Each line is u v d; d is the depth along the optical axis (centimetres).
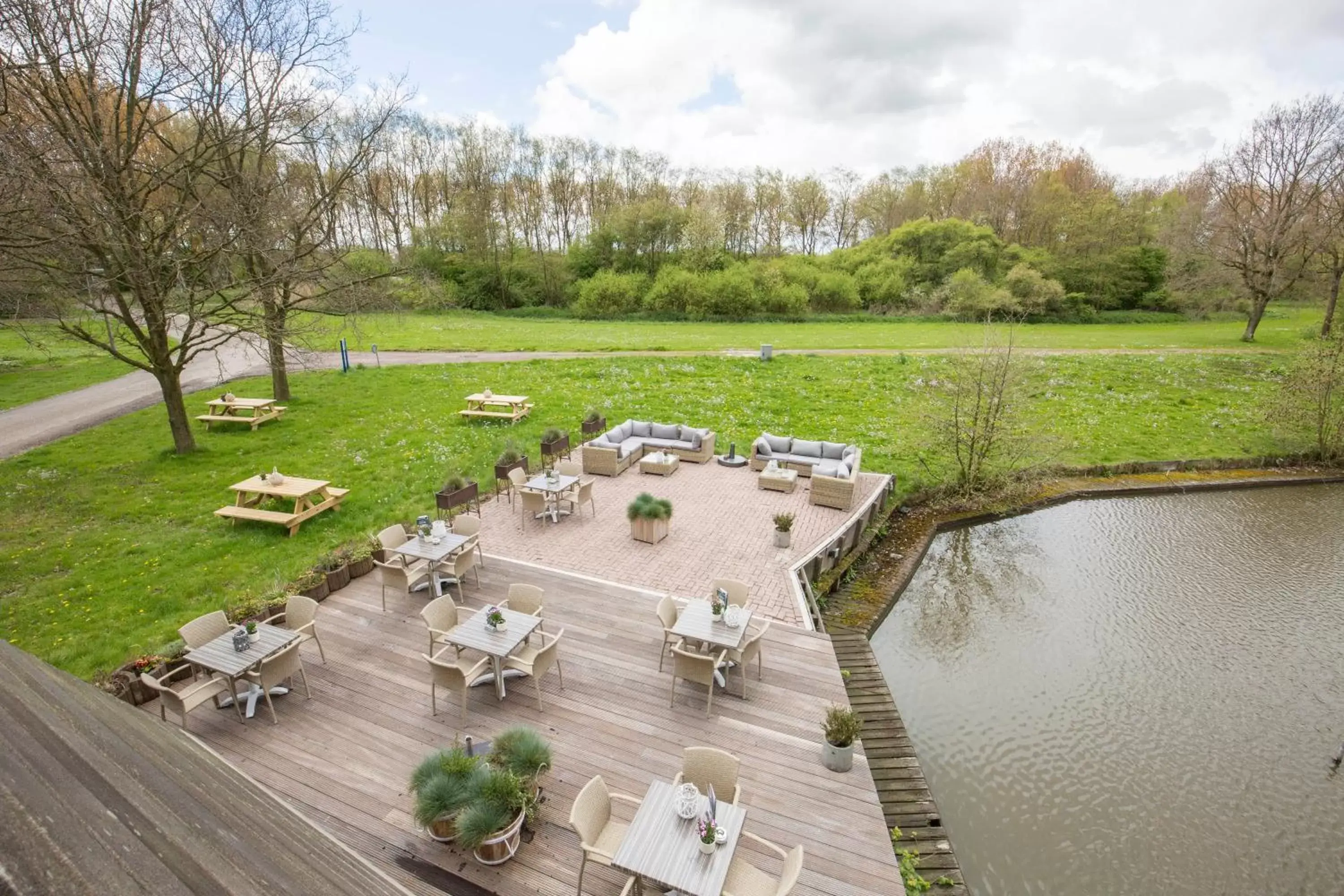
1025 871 775
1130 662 1168
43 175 1215
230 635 796
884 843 619
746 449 1944
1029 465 1780
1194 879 770
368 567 1117
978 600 1370
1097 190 5688
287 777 682
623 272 5806
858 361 3158
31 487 1548
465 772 611
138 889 104
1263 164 3341
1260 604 1355
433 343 3597
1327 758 952
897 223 6750
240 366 2986
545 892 565
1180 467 2022
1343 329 2172
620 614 1005
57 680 213
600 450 1656
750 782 687
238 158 1998
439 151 5856
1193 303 4438
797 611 1037
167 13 1538
